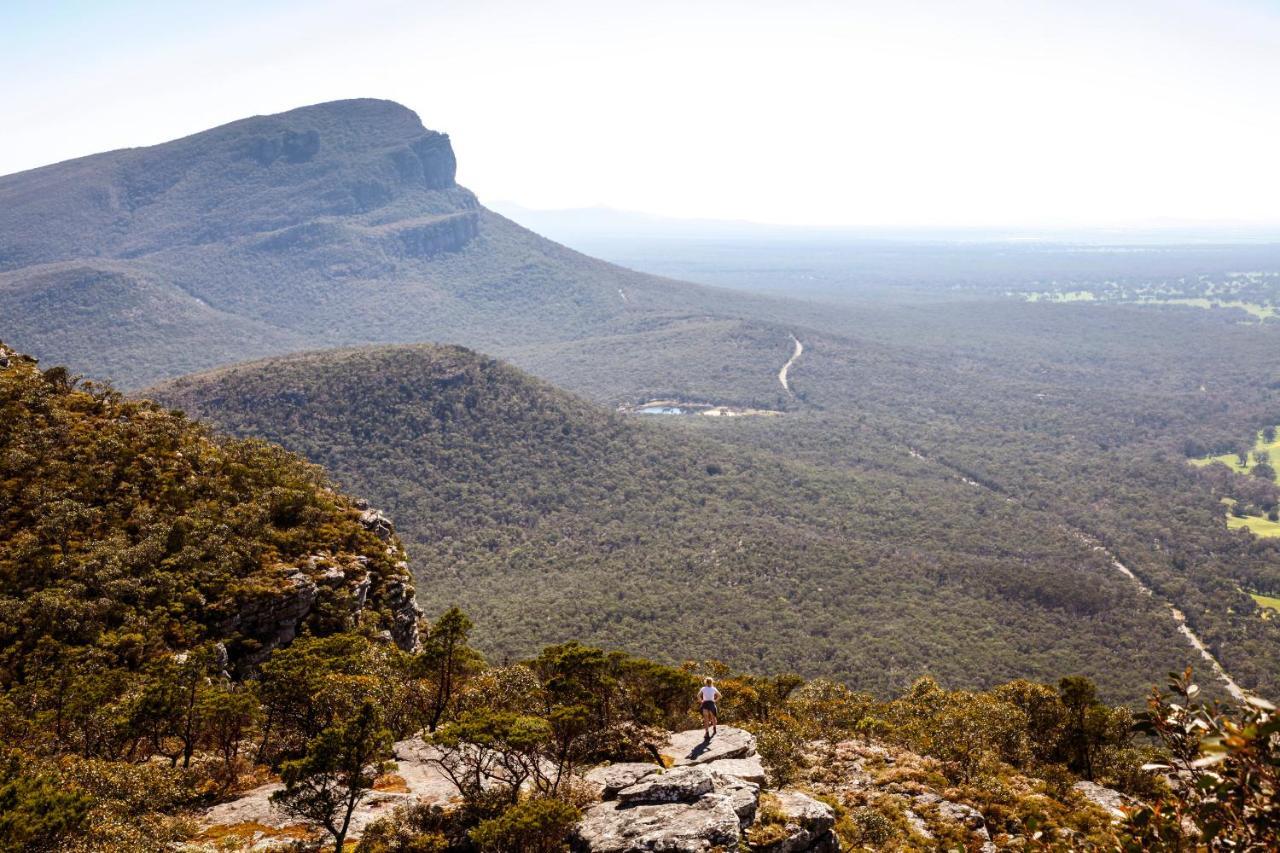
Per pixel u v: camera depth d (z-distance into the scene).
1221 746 9.50
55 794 23.17
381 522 72.00
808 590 165.50
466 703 39.19
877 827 32.75
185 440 72.06
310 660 37.09
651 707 39.28
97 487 60.12
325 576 57.25
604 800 26.81
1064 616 155.50
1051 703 54.38
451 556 185.75
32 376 73.44
